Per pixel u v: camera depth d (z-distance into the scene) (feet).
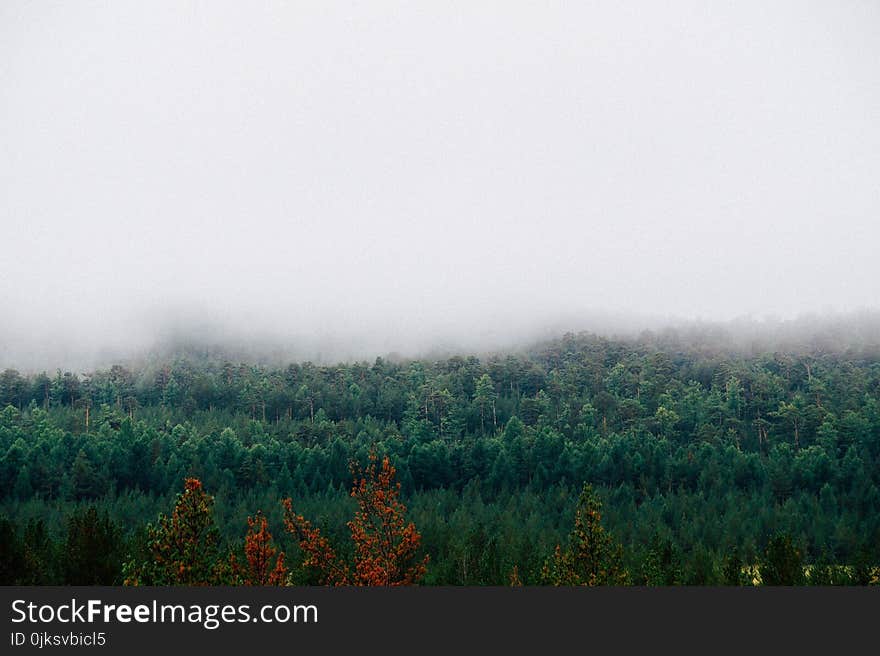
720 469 366.02
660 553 198.80
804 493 328.70
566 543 245.86
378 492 100.68
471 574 191.42
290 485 362.53
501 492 360.69
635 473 378.94
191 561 92.02
